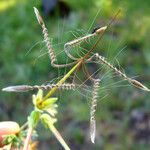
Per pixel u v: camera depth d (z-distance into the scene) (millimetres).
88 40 177
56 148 564
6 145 208
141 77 680
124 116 622
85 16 755
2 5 802
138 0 806
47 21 755
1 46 724
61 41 223
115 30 715
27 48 704
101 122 613
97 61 182
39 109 193
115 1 697
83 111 610
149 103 638
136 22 761
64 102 614
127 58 706
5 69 678
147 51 719
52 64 183
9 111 626
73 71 186
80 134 592
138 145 583
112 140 591
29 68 663
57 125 599
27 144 192
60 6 777
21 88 178
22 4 781
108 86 215
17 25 759
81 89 203
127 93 646
